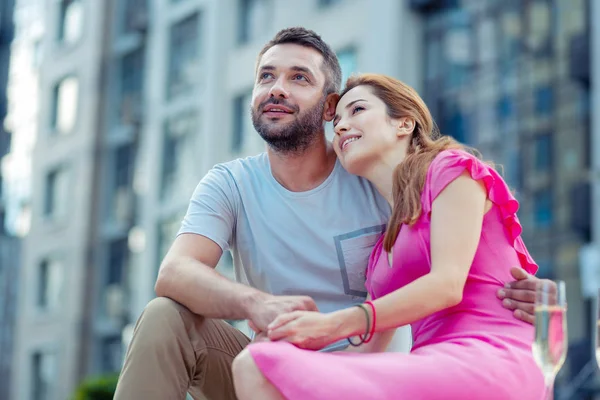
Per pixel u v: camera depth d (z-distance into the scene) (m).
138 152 19.84
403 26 15.12
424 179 2.71
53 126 22.06
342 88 3.18
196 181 18.00
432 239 2.61
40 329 21.28
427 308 2.51
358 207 3.12
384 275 2.77
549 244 14.34
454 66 15.22
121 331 19.47
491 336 2.54
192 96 18.42
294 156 3.08
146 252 19.06
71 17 22.12
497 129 15.05
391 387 2.34
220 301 2.70
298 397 2.30
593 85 13.91
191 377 2.83
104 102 20.80
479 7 15.12
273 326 2.48
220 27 17.81
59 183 21.59
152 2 20.06
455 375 2.38
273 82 3.08
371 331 2.48
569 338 13.91
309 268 3.08
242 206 3.13
